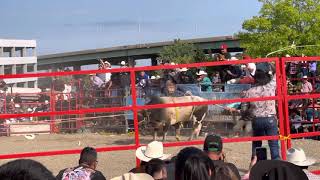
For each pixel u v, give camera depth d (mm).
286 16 36625
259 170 3703
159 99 12469
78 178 5039
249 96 8227
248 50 37188
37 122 15188
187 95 13086
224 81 14281
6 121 16547
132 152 11758
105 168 9805
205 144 5008
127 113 14414
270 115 8273
